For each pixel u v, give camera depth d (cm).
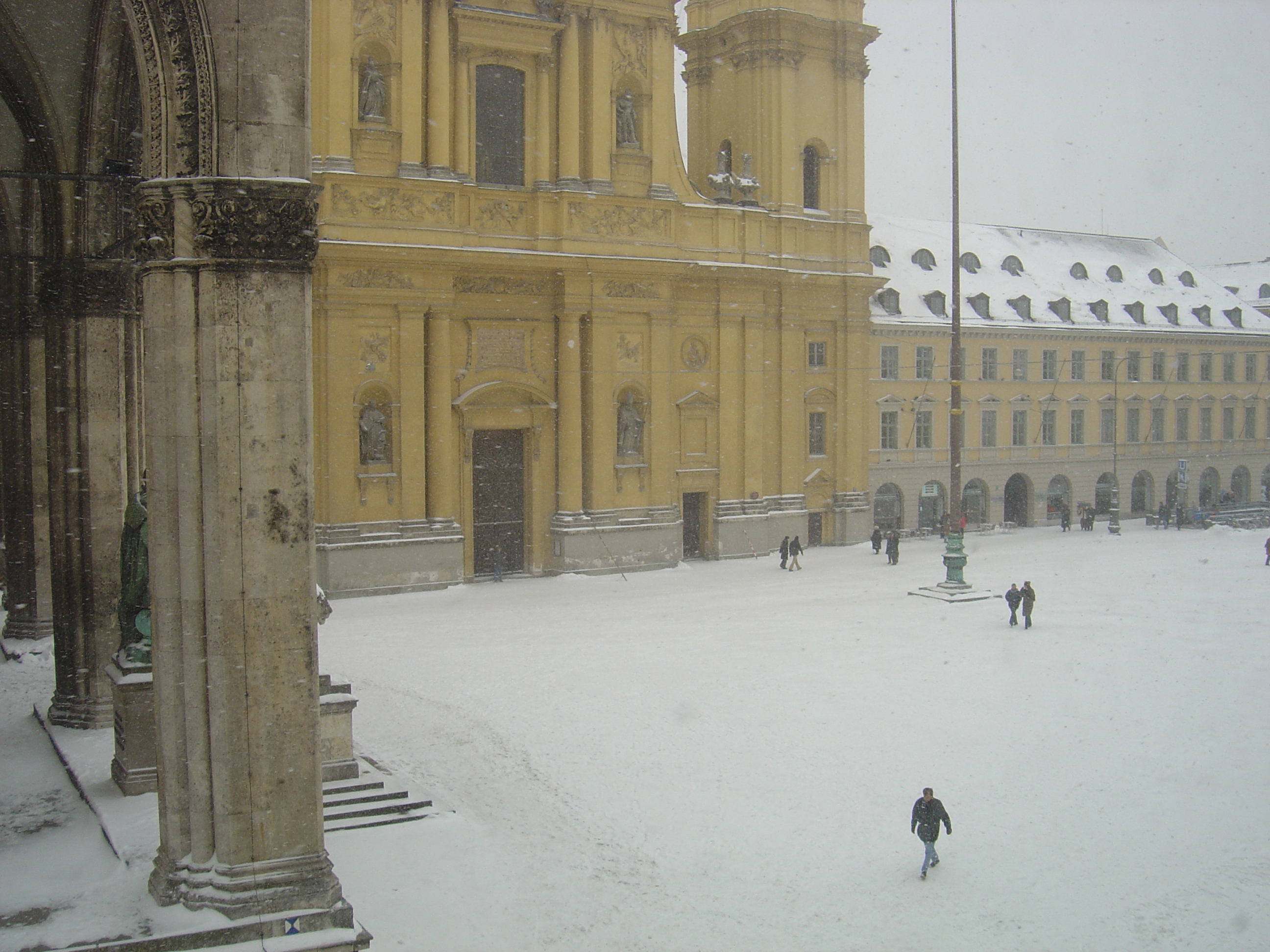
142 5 1015
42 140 1625
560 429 4188
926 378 5747
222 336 1023
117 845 1223
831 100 4916
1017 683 2366
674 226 4316
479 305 4025
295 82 1048
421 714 2169
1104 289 6788
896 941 1230
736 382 4647
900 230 6331
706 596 3666
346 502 3741
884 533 5644
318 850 1073
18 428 2406
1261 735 1962
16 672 2172
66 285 1662
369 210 3725
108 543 1731
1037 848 1476
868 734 1994
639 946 1220
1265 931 1241
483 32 3953
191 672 1046
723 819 1596
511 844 1503
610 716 2133
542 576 4194
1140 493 6781
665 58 4297
